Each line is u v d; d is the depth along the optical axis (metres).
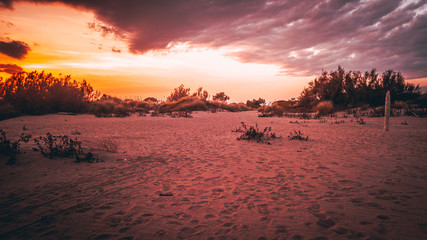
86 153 5.91
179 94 40.00
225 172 4.74
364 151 6.57
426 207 2.96
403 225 2.53
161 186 3.95
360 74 23.03
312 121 16.94
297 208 3.03
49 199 3.33
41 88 18.88
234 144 7.99
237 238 2.36
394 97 21.06
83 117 17.19
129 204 3.23
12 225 2.61
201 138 9.36
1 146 5.20
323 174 4.48
